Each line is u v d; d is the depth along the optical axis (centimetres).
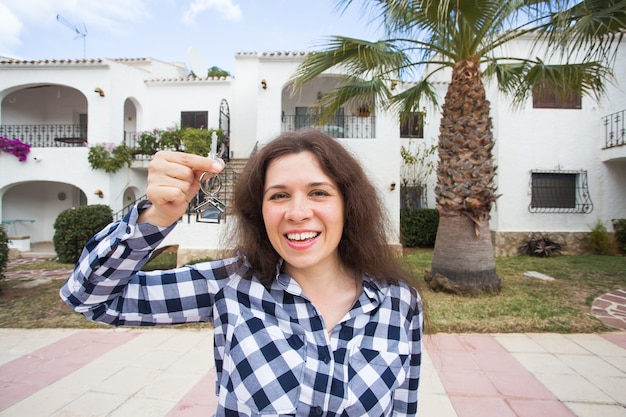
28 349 364
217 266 108
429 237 1038
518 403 261
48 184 1250
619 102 934
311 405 87
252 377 87
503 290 550
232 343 92
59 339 392
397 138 905
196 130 1027
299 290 100
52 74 1025
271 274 104
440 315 435
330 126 953
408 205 1079
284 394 86
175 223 89
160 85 1179
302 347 93
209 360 338
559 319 424
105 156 991
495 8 430
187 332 412
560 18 373
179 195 83
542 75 522
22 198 1186
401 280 119
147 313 99
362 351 96
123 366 325
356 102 603
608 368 314
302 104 1141
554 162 948
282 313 96
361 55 472
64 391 281
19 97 1185
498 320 421
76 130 1218
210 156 92
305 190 97
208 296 105
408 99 641
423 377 299
